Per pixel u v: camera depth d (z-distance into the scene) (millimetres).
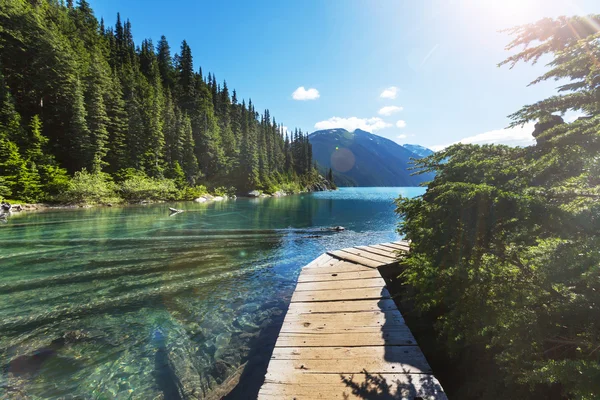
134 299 6305
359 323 3826
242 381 3766
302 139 106000
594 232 1637
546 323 1969
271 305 6160
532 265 2152
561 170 1977
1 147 25469
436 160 3799
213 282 7480
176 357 4258
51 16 48781
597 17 1981
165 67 79375
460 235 2244
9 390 3494
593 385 1423
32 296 6395
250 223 18656
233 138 68688
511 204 1864
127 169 38719
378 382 2604
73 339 4660
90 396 3441
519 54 2365
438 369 3607
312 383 2629
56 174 28703
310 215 24219
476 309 2527
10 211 22328
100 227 15531
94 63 41219
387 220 21328
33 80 33906
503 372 2600
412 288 5281
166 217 20562
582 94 1970
